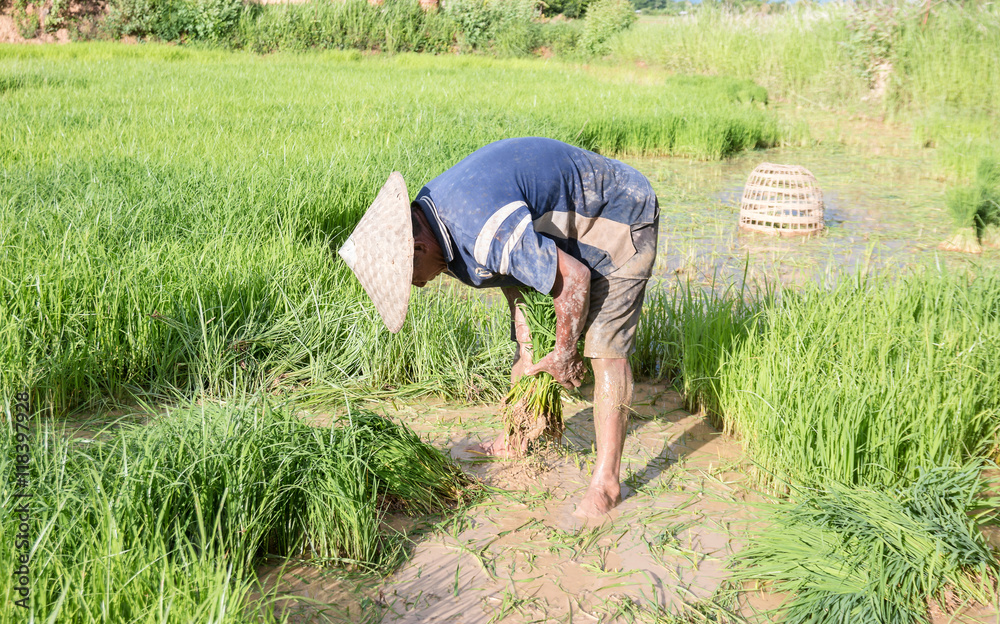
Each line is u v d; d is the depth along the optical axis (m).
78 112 11.05
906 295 4.92
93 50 23.39
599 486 3.53
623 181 3.31
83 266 4.78
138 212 5.83
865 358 4.00
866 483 3.46
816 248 7.75
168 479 2.92
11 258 4.90
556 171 3.15
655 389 4.93
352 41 29.72
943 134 13.88
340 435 3.51
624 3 30.03
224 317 4.94
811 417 3.55
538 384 3.77
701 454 4.09
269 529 3.12
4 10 29.14
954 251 7.58
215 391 4.54
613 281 3.33
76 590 2.35
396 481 3.45
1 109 11.06
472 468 3.89
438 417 4.46
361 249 3.07
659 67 25.77
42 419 4.10
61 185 6.59
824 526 3.10
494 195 2.99
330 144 9.53
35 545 2.40
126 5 28.52
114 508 2.72
